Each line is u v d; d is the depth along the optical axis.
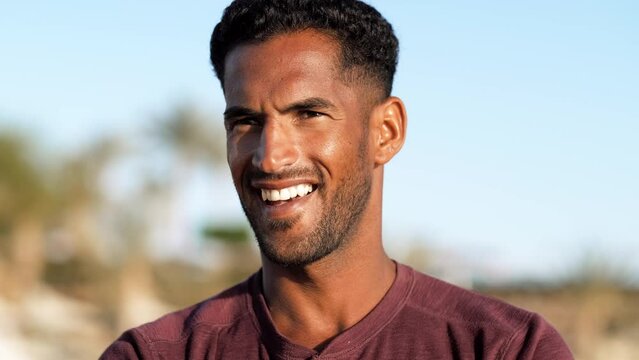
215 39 2.46
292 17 2.35
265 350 2.39
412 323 2.38
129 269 23.25
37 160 23.11
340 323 2.42
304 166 2.31
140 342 2.47
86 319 22.11
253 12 2.37
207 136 24.81
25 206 22.80
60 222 23.52
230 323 2.47
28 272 23.05
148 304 23.25
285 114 2.32
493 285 21.97
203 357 2.42
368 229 2.45
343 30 2.37
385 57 2.48
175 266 24.73
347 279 2.42
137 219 23.30
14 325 20.61
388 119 2.53
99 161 23.23
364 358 2.35
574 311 21.08
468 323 2.36
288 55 2.33
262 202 2.35
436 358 2.32
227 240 25.09
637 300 21.19
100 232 23.44
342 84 2.36
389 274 2.52
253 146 2.34
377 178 2.52
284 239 2.32
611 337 20.83
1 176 22.66
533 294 22.05
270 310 2.49
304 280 2.42
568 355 2.32
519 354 2.29
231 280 24.89
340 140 2.34
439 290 2.47
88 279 23.61
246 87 2.33
